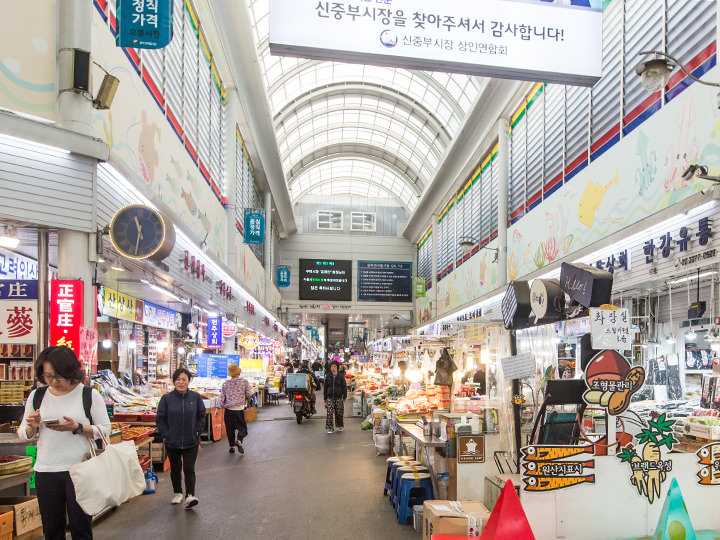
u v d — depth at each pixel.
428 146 22.69
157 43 4.89
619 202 7.47
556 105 10.04
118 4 4.88
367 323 33.22
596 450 3.15
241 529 4.21
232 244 12.58
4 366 5.79
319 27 4.04
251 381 14.59
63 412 2.94
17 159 4.26
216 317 11.59
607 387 3.12
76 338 4.40
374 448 8.24
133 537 4.03
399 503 4.55
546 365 4.11
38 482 2.90
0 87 4.27
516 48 4.28
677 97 6.20
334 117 22.94
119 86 5.71
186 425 4.94
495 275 13.62
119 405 7.00
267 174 18.95
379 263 27.47
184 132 8.73
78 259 4.57
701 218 5.41
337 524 4.36
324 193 34.47
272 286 22.64
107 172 4.98
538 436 3.56
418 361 8.25
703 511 3.19
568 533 3.02
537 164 11.01
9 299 4.45
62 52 4.62
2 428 4.29
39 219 4.33
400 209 29.03
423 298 25.02
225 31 10.91
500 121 12.95
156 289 7.64
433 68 4.30
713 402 5.92
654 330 7.71
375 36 4.11
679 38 6.32
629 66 7.40
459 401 4.87
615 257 7.06
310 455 7.63
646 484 3.12
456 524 3.46
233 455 7.67
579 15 4.38
